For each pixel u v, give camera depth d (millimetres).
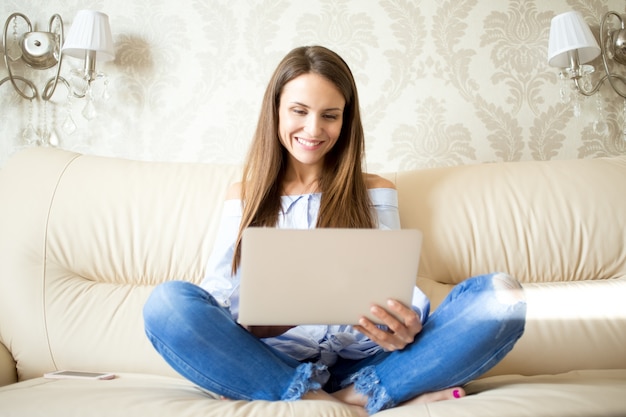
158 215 1429
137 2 1782
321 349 1084
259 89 1769
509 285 914
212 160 1762
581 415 791
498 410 806
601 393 862
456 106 1764
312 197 1281
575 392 867
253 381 917
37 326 1280
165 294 918
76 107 1767
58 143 1766
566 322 1272
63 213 1404
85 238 1396
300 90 1205
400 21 1778
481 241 1402
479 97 1768
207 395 1019
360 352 1086
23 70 1783
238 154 1758
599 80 1786
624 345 1243
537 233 1401
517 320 908
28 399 900
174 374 1255
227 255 1217
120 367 1261
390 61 1771
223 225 1284
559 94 1775
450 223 1419
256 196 1257
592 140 1772
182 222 1422
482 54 1775
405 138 1758
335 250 862
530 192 1446
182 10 1782
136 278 1401
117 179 1473
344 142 1310
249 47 1777
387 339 940
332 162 1329
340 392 1002
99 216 1418
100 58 1706
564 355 1240
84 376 1113
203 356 909
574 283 1348
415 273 898
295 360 1000
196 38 1779
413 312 917
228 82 1771
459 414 802
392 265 885
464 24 1781
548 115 1771
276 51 1776
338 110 1230
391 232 865
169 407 846
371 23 1778
